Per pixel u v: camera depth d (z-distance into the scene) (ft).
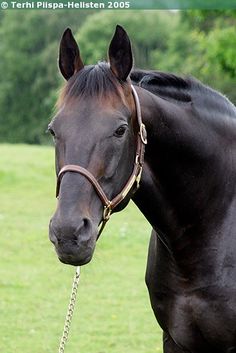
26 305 41.11
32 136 280.92
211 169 19.13
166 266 19.61
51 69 279.28
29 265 50.72
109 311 39.91
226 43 75.87
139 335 36.11
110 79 16.90
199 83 19.95
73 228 15.65
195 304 19.12
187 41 226.38
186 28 215.31
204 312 19.03
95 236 16.21
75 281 20.18
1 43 293.43
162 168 18.74
